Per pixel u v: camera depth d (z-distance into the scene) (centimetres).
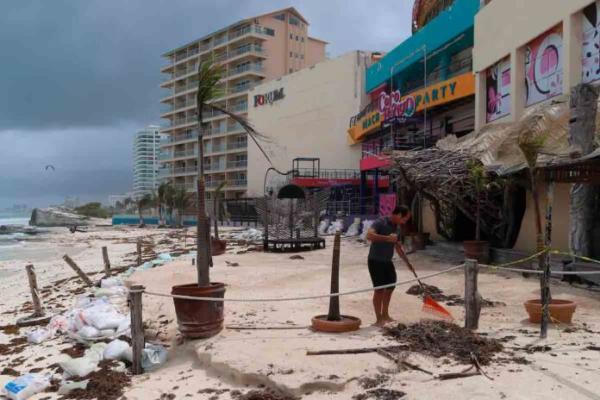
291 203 2095
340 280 1215
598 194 1096
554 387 475
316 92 5544
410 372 531
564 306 711
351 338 667
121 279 1402
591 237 1092
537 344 616
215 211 2103
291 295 1030
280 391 517
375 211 3025
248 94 6775
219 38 8712
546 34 1492
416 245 1800
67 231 6938
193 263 1628
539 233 738
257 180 6550
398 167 1585
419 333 649
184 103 9369
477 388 478
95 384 607
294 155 5844
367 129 4034
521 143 743
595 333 666
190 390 561
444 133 3178
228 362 588
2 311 1264
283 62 8369
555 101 1312
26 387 610
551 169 1011
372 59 4962
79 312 877
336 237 733
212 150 8494
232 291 1091
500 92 1802
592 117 1023
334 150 5266
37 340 874
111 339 809
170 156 9562
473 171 1378
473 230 1845
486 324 729
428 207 2120
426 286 1050
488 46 1853
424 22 3744
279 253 1959
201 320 716
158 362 663
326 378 522
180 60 9488
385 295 737
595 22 1266
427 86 3281
